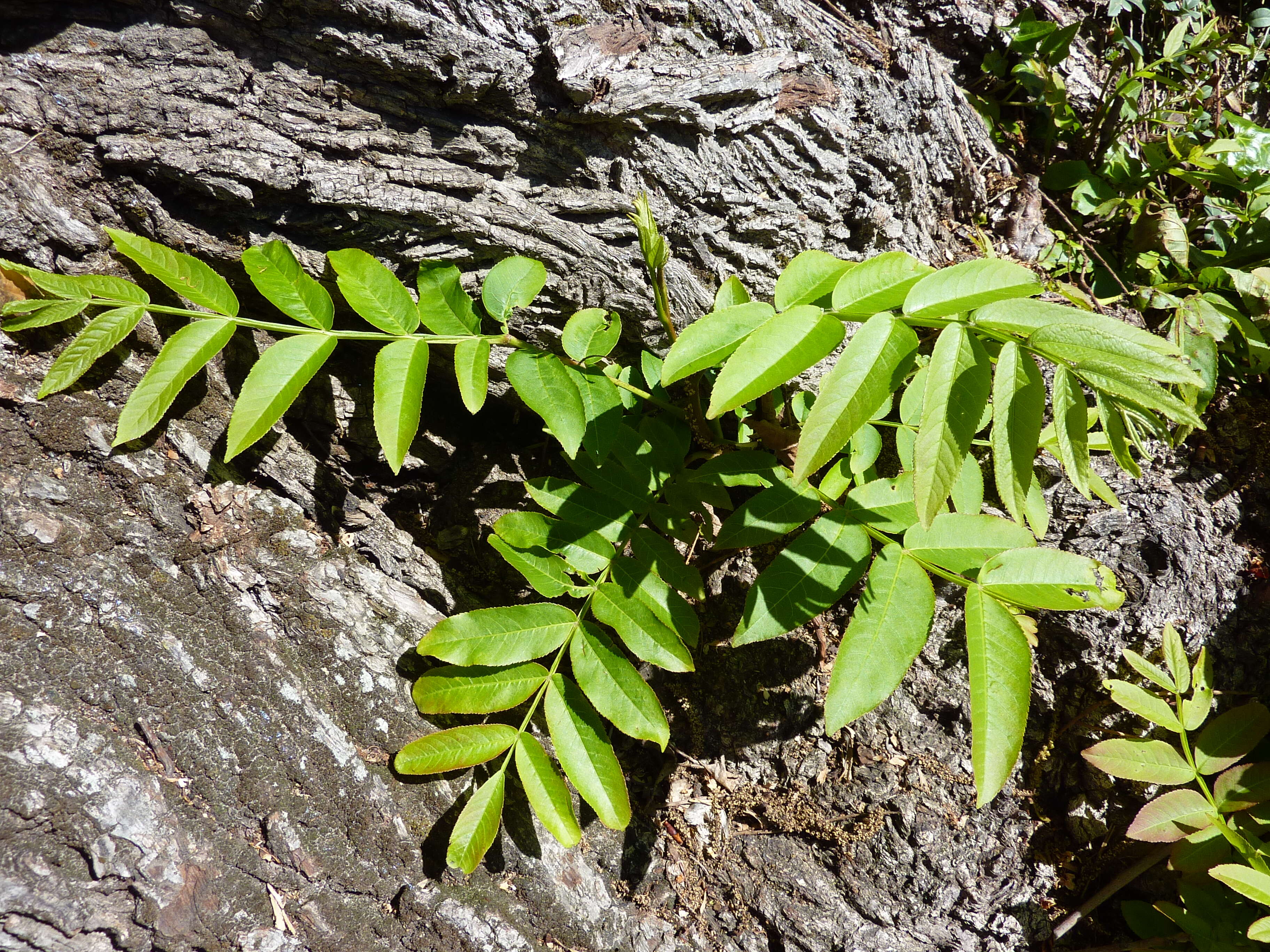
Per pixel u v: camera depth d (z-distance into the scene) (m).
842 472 0.63
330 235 0.64
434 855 0.62
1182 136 0.81
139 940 0.56
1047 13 0.83
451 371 0.69
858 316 0.53
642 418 0.68
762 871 0.71
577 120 0.64
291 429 0.67
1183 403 0.49
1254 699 0.70
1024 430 0.51
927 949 0.70
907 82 0.73
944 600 0.73
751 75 0.66
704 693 0.73
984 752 0.53
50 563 0.58
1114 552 0.72
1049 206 0.82
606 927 0.66
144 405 0.58
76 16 0.60
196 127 0.61
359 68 0.61
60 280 0.58
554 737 0.60
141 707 0.58
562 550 0.62
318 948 0.59
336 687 0.63
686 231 0.69
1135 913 0.68
